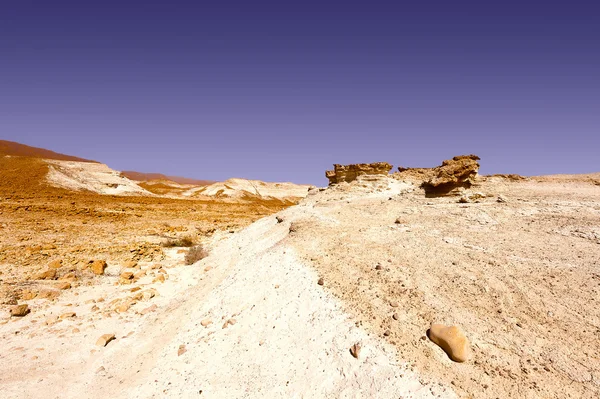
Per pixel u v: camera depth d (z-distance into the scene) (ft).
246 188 312.09
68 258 54.13
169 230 87.51
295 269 31.89
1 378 24.57
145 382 24.23
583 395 18.31
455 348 20.44
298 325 24.95
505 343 22.20
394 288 28.19
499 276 30.48
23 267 48.26
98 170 195.62
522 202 53.21
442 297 27.20
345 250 36.78
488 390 18.16
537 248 36.40
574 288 27.94
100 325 33.83
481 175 73.67
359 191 79.87
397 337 21.91
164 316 34.58
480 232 42.88
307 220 49.62
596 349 21.70
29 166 167.22
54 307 37.24
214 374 23.44
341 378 19.93
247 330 26.35
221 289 34.09
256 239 55.16
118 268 51.72
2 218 81.82
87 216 98.02
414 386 18.17
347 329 23.00
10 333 31.17
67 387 24.47
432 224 47.47
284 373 21.62
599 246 34.99
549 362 20.66
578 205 48.67
